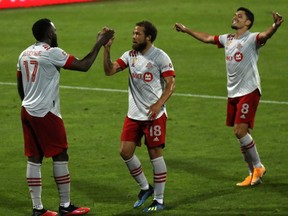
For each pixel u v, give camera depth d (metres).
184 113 40.06
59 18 65.00
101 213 26.81
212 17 64.50
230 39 29.91
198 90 44.56
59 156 26.52
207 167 31.78
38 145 26.61
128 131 27.25
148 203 27.83
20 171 31.50
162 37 58.12
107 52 27.17
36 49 26.30
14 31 60.34
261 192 28.72
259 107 40.94
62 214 26.62
